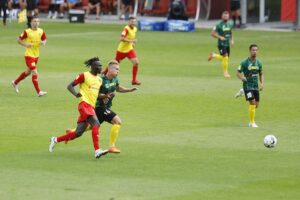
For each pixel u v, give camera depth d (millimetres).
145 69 78188
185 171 39750
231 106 58531
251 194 35750
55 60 83250
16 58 84562
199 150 44469
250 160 42250
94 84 42250
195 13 135625
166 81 70375
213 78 72625
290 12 128750
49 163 40906
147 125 51312
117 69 42875
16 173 38812
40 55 87188
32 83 67812
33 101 59344
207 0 135125
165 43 101438
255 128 50844
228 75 73500
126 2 135750
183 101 60281
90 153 43344
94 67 42250
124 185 36875
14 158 41906
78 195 35062
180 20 119625
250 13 132875
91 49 93438
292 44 101375
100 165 40688
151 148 44781
